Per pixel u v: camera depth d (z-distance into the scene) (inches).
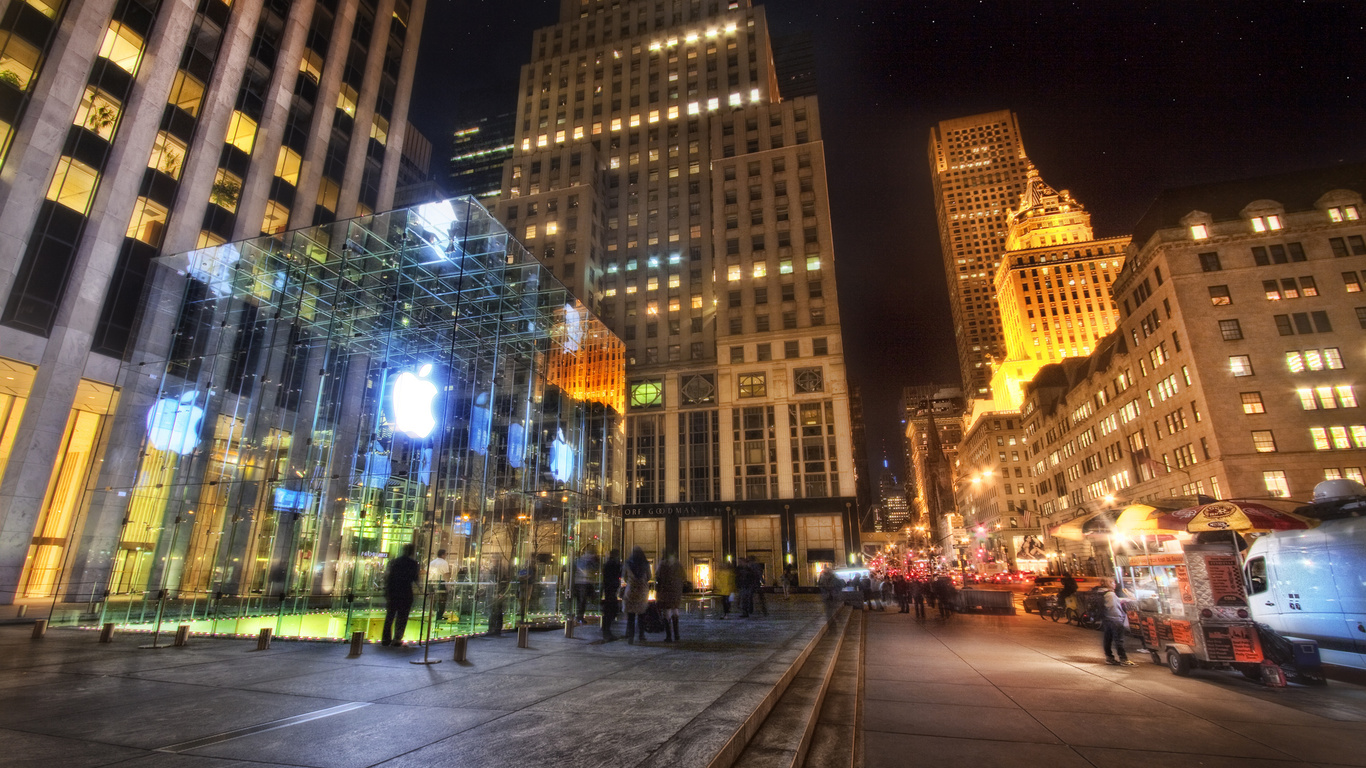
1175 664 457.1
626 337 2667.3
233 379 792.3
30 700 288.8
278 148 1296.8
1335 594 505.7
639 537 2310.5
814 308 2465.6
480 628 651.5
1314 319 1870.1
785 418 2349.9
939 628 826.2
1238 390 1855.3
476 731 228.5
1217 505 586.2
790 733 249.1
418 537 879.7
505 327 866.8
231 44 1208.8
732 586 1001.5
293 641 532.1
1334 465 1720.0
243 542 765.3
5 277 836.0
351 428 978.1
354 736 223.6
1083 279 5012.3
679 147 3009.4
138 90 1034.7
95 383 922.1
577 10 3708.2
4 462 917.8
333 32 1499.8
